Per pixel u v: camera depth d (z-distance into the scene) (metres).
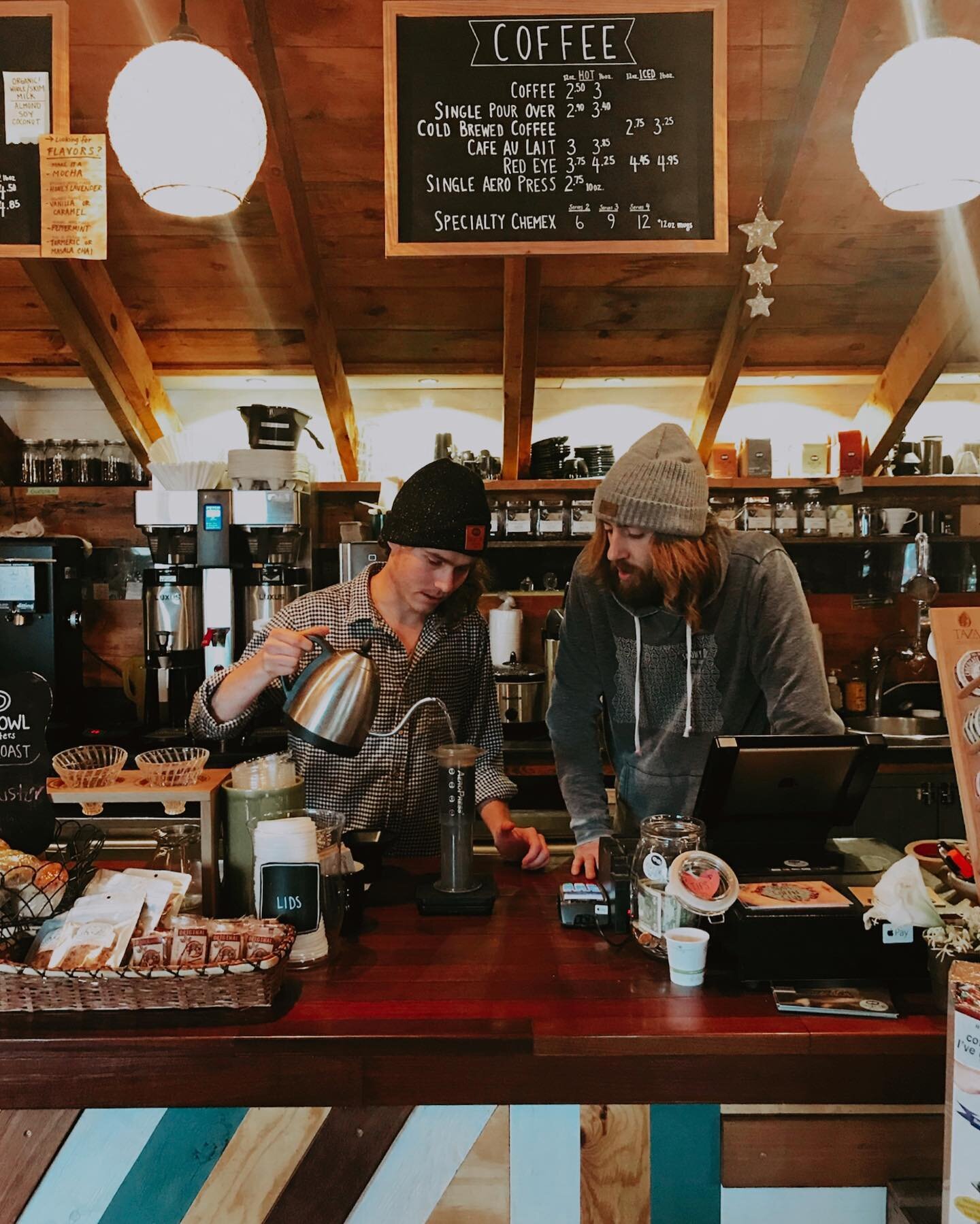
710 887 1.47
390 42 2.35
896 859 1.69
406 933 1.67
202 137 1.81
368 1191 1.39
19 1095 1.32
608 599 2.07
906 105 1.76
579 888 1.75
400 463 4.43
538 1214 1.40
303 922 1.52
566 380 4.23
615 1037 1.31
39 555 3.72
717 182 2.36
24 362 4.05
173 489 3.87
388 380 4.26
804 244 3.57
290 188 3.21
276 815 1.65
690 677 2.03
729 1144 1.40
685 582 1.83
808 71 2.93
